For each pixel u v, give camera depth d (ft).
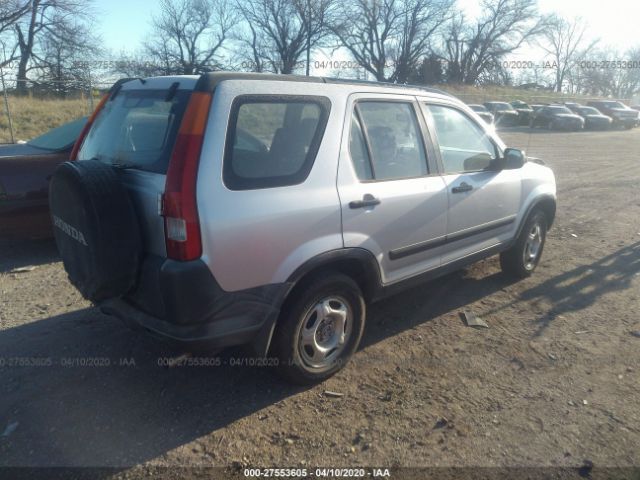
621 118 113.70
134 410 10.73
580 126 103.19
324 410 10.86
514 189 16.31
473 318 15.12
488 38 176.96
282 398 11.23
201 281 9.25
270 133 10.23
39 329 13.96
